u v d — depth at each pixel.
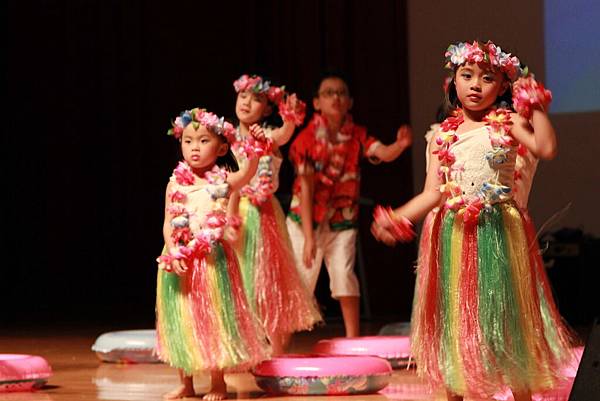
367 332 9.26
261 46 11.53
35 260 12.82
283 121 6.82
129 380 6.02
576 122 10.04
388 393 5.39
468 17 10.60
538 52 10.20
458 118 4.20
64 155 12.57
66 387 5.72
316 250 7.31
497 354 3.95
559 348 4.19
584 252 9.29
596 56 9.96
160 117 12.20
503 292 3.98
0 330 9.88
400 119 11.00
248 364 5.17
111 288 12.70
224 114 11.88
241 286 5.29
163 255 5.14
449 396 4.15
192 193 5.26
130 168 12.38
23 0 12.54
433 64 10.84
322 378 5.30
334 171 7.40
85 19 12.39
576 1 10.03
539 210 10.23
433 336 4.09
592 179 10.03
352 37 11.13
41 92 12.57
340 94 7.38
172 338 5.16
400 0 10.96
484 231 4.05
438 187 4.14
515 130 4.06
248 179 5.32
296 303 6.39
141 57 12.20
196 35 11.97
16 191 12.75
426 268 4.19
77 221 12.64
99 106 12.41
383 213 3.97
